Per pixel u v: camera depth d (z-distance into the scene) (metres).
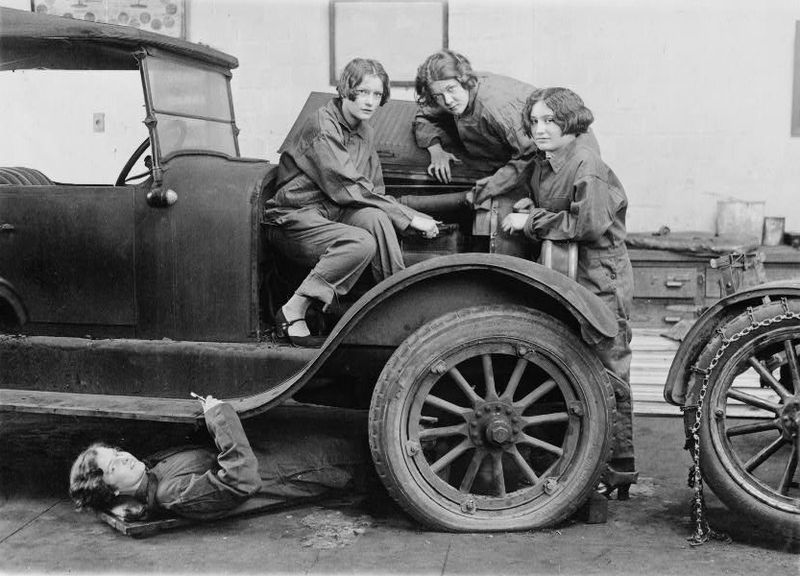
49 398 3.25
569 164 3.15
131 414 3.05
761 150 6.45
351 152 3.36
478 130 3.46
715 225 6.50
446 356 2.98
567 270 3.15
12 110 6.67
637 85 6.46
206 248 3.29
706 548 2.88
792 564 2.74
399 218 3.25
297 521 3.16
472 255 2.96
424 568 2.71
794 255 5.80
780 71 6.37
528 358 3.01
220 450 3.06
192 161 3.38
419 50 6.48
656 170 6.53
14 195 3.42
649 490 3.48
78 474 3.02
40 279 3.42
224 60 3.91
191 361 3.26
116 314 3.37
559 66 6.48
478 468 3.05
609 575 2.65
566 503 3.03
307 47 6.54
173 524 3.03
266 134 6.62
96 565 2.75
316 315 3.48
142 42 3.39
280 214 3.29
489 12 6.44
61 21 3.28
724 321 3.04
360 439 3.32
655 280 5.96
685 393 3.05
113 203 3.34
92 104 6.64
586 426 3.04
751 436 3.97
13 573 2.70
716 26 6.37
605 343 2.99
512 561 2.76
